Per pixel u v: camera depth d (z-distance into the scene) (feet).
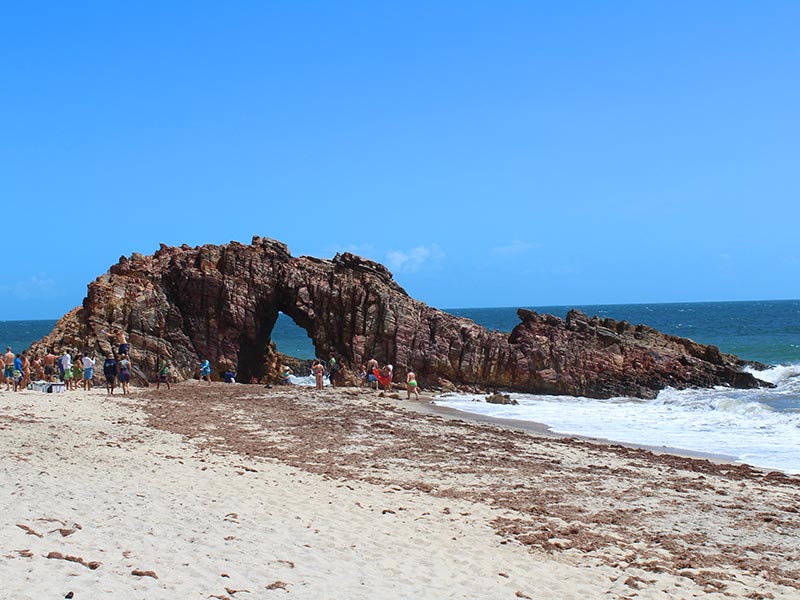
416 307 179.52
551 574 40.34
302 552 40.32
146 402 120.67
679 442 96.32
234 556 38.06
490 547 44.98
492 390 172.45
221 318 173.99
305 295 178.09
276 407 119.24
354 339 175.83
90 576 32.22
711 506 58.85
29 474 55.26
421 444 86.53
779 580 41.19
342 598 33.47
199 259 176.96
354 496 57.31
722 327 460.96
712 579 40.86
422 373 174.50
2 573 31.42
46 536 38.11
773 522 54.29
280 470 67.10
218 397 131.85
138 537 39.70
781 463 81.20
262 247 182.80
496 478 68.28
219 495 53.52
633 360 169.27
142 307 166.50
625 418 123.44
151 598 30.60
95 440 77.51
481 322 636.89
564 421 120.26
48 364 147.23
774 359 240.53
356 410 117.70
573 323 177.37
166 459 68.39
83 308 166.09
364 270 183.42
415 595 34.99
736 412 126.52
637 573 41.22
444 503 57.00
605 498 60.90
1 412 99.96
